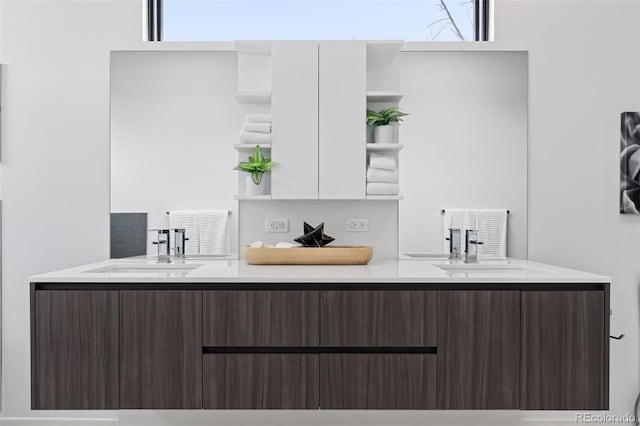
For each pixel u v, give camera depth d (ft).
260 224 9.86
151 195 9.83
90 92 9.82
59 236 9.84
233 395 7.27
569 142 9.79
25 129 9.82
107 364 7.27
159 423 9.51
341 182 9.39
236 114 9.84
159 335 7.28
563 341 7.25
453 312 7.25
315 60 9.37
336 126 9.36
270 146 9.38
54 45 9.79
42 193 9.84
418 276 7.30
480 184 9.77
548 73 9.79
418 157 9.78
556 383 7.24
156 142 9.83
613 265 9.82
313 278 7.24
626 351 9.79
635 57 9.75
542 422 9.54
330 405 7.25
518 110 9.79
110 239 9.81
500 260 9.75
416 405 7.23
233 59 9.86
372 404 7.24
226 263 9.24
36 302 7.28
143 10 9.90
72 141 9.83
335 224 9.87
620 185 9.80
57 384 7.28
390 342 7.24
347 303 7.24
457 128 9.78
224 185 9.82
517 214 9.76
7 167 9.83
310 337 7.25
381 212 9.86
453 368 7.23
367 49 9.64
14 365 9.84
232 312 7.25
